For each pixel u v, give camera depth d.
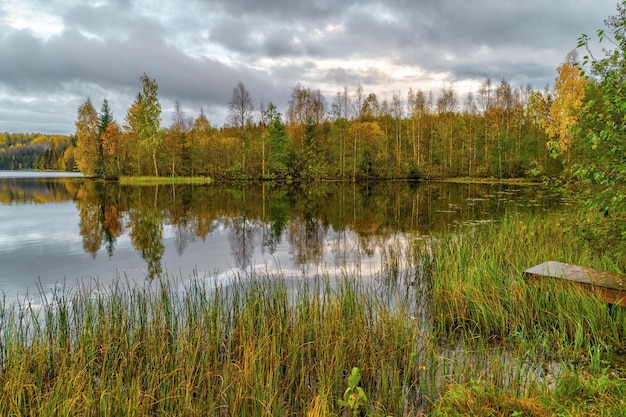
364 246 10.77
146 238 12.16
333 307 4.89
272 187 35.62
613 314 4.64
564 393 3.11
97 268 8.64
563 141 28.19
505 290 5.44
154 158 42.59
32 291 7.00
